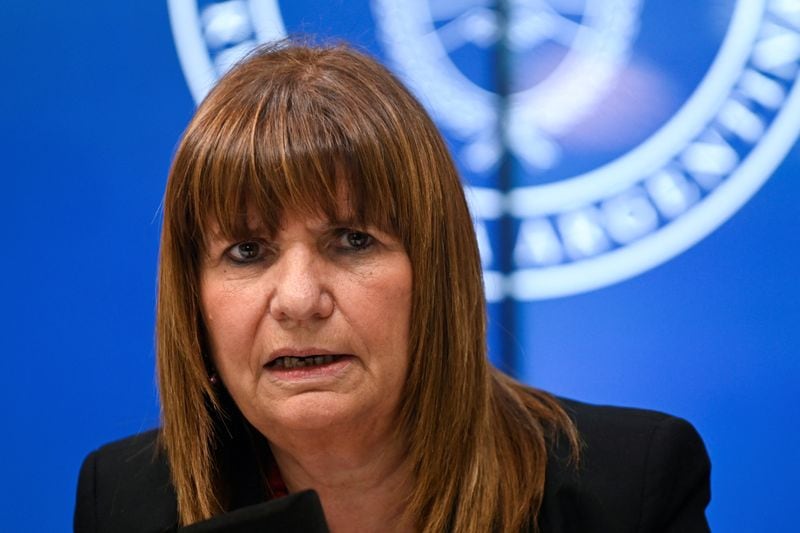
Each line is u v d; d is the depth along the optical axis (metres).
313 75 3.54
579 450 3.97
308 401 3.41
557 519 3.81
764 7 5.77
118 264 6.16
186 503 3.85
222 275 3.49
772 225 5.84
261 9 6.00
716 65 5.83
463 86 6.00
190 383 3.75
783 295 5.86
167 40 6.08
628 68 5.91
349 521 3.93
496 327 6.03
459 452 3.75
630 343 6.00
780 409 5.90
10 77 6.11
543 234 6.02
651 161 5.91
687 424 4.07
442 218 3.59
